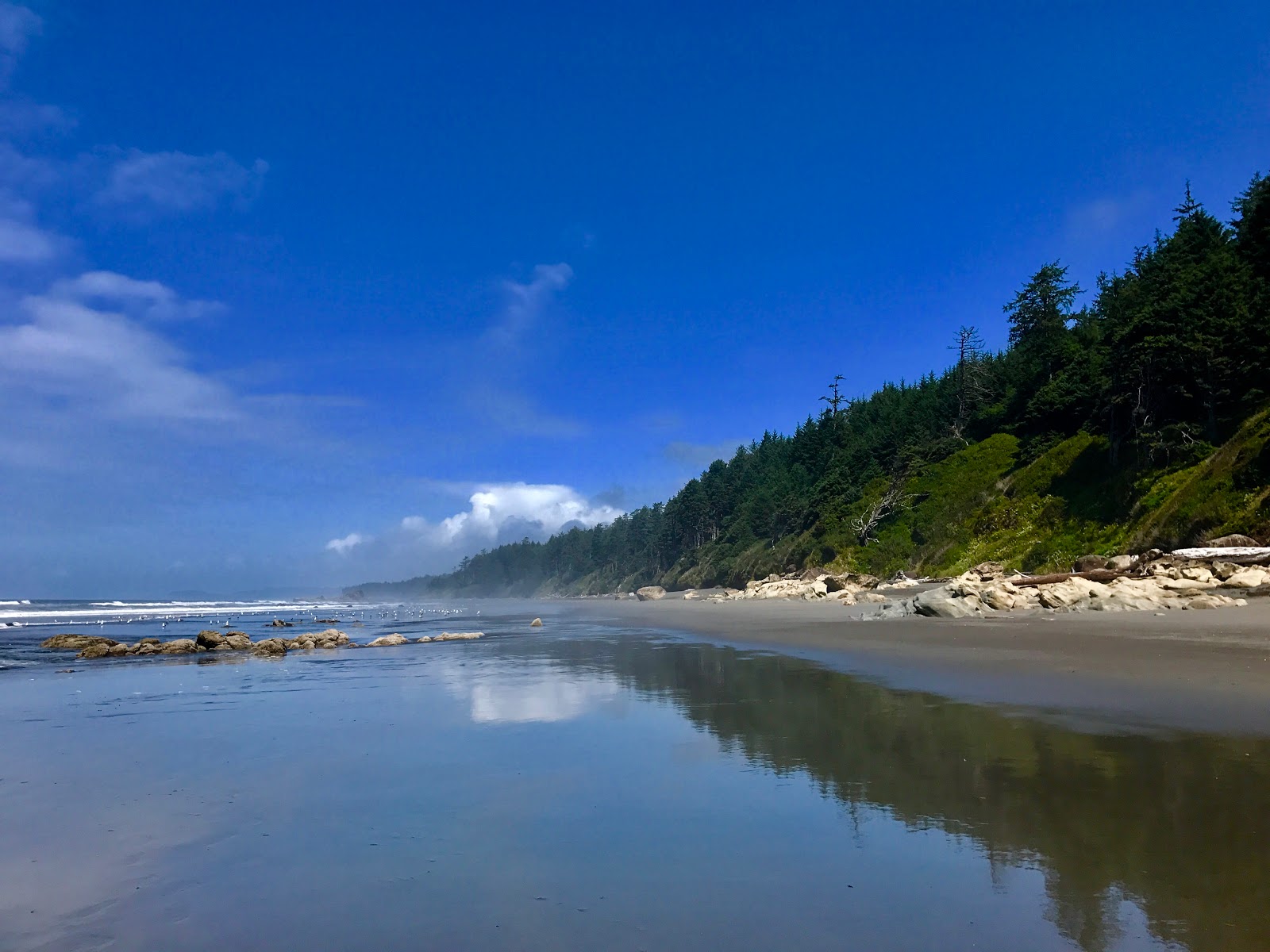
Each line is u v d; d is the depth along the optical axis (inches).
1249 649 536.7
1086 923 164.7
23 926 180.7
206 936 174.6
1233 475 1184.8
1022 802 245.6
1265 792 244.8
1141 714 367.2
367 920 180.2
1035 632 727.1
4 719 469.1
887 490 2792.8
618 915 178.4
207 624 1844.2
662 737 374.3
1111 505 1578.5
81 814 267.7
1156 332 1568.7
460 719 438.9
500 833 238.8
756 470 4729.3
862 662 635.5
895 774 286.2
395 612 2726.4
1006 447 2472.9
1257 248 1679.4
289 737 396.2
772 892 188.2
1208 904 170.4
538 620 1450.5
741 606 1934.1
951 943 158.6
